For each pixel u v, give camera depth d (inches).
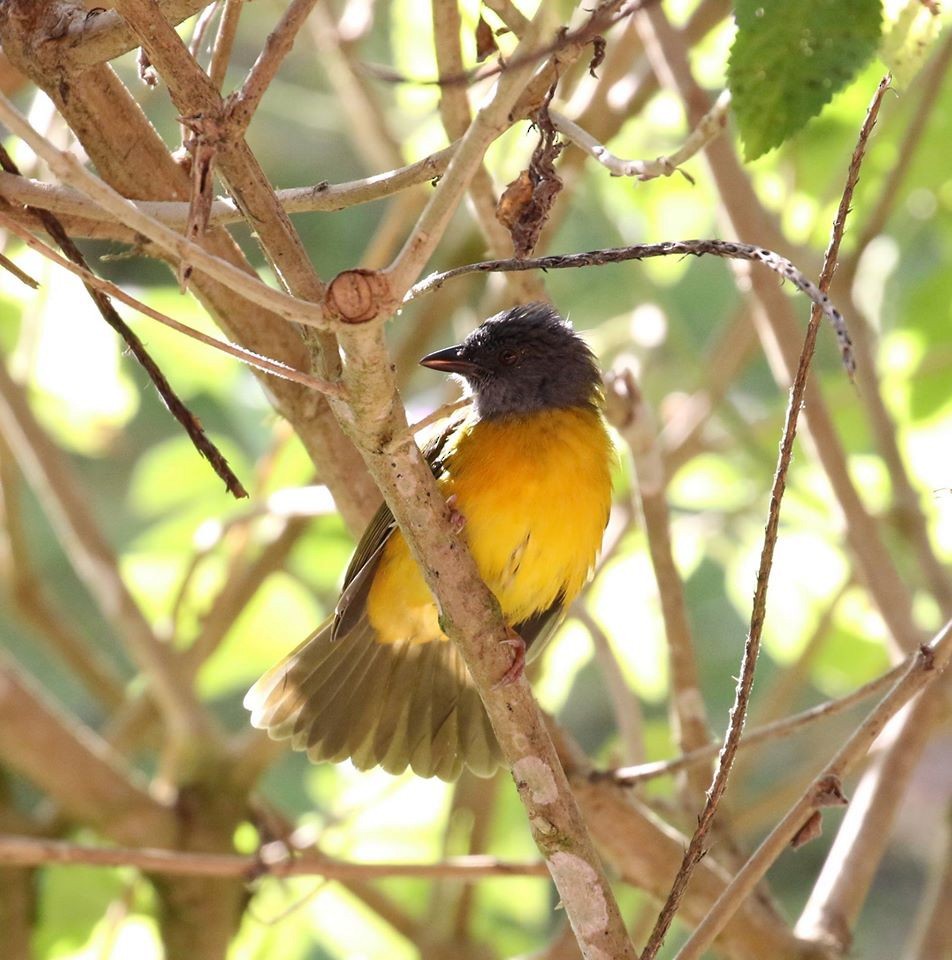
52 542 738.2
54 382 458.6
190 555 490.3
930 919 395.2
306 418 302.7
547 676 491.2
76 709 734.5
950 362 466.3
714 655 684.1
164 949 398.6
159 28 211.6
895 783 350.9
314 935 488.7
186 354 477.1
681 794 355.3
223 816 403.9
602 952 245.4
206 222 218.5
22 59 256.7
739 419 464.4
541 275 380.5
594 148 229.9
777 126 223.3
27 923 424.2
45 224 250.4
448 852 478.6
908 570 516.1
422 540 239.6
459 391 467.5
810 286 189.3
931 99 398.3
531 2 320.8
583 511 352.8
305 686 370.9
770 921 329.7
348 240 742.5
